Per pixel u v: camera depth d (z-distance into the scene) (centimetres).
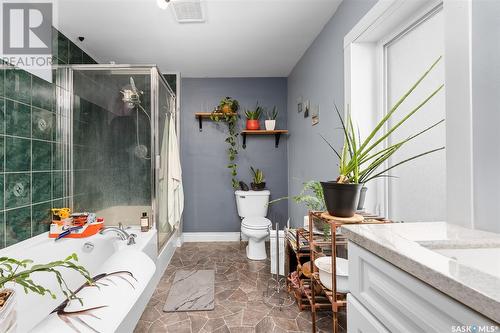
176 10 182
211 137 328
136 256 151
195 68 297
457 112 85
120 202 227
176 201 261
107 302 103
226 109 306
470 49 81
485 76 77
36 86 176
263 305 178
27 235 167
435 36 116
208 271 236
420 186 126
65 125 206
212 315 167
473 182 80
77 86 217
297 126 283
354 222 99
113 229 197
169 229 267
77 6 176
